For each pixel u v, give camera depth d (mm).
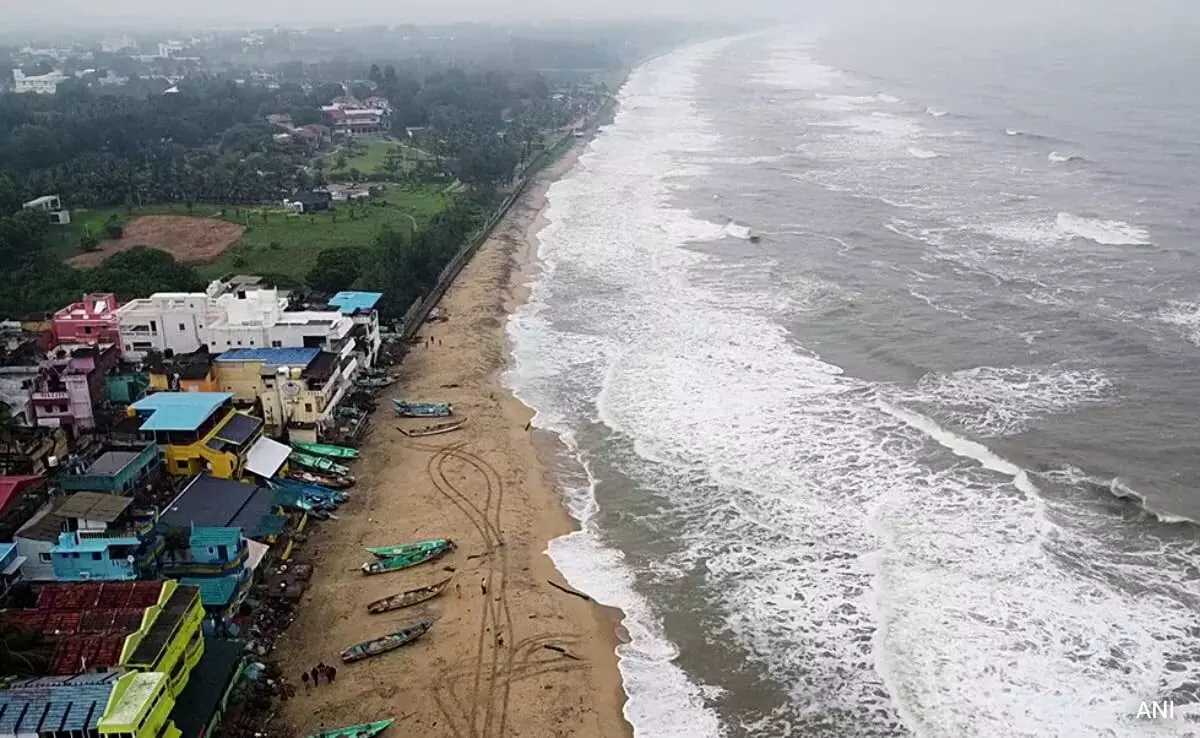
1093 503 61938
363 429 75875
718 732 45750
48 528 51844
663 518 63469
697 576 57281
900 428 73125
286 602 54344
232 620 51312
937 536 59219
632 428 75938
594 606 54781
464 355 91125
